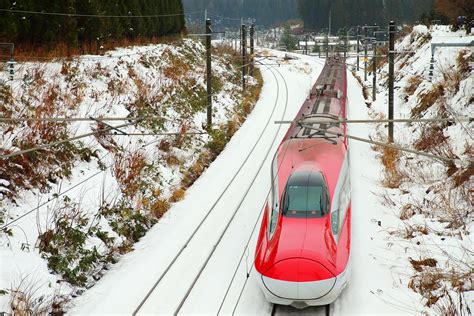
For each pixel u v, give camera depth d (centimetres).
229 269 1139
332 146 1289
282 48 9806
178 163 1916
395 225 1340
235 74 4047
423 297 985
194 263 1176
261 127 2736
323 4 12750
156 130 2055
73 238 1175
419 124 2277
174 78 2842
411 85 3178
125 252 1270
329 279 881
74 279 1082
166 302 1008
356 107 3434
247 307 977
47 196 1304
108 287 1081
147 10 3716
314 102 1928
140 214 1397
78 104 1856
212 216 1473
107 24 2933
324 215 1014
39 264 1060
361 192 1603
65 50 2384
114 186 1502
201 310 973
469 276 1004
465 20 3812
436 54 3344
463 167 1509
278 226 1006
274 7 19275
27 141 1402
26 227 1152
